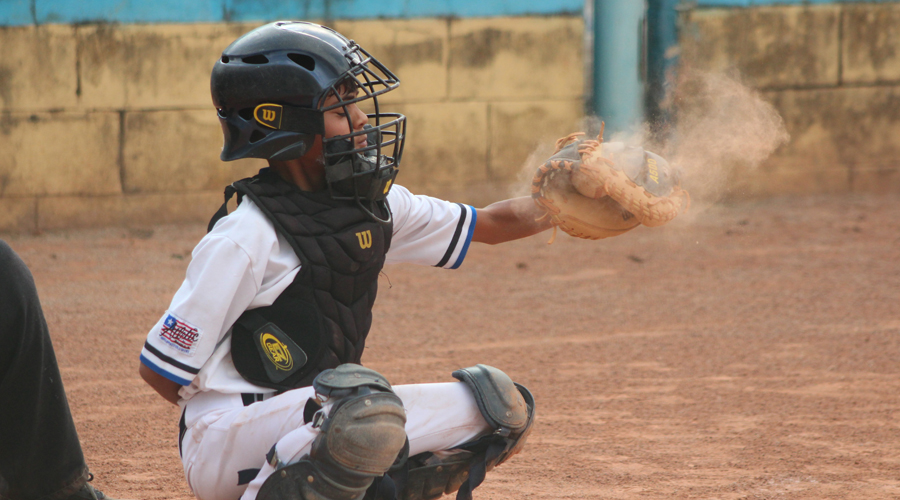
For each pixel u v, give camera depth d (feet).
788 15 132.87
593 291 80.64
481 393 25.85
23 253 99.40
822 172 136.05
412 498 25.91
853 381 53.11
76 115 114.01
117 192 116.47
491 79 127.24
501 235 31.76
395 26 123.13
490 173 128.57
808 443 42.65
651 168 28.37
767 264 90.79
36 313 28.14
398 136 26.68
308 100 25.21
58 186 114.42
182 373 23.99
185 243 105.40
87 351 61.36
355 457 22.72
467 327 68.03
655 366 57.06
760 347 61.16
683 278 85.46
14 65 111.34
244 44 25.90
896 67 136.36
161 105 116.78
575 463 40.22
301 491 23.32
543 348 61.77
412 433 25.27
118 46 114.42
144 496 36.37
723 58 131.64
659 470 39.17
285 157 25.22
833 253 95.40
